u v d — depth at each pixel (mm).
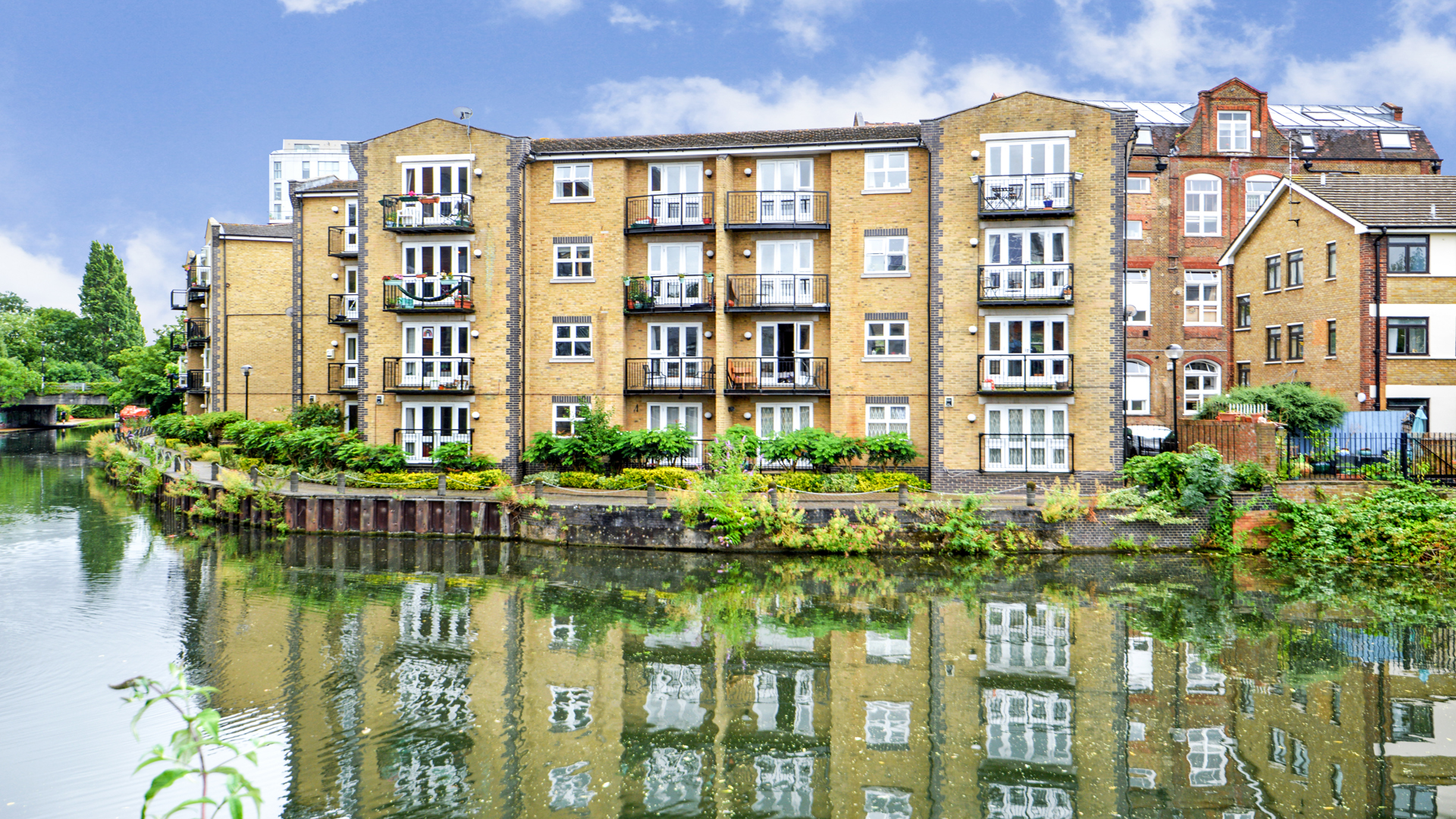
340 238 32125
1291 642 14570
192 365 44531
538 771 9992
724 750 10562
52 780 9859
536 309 27312
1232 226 33781
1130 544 20594
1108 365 24016
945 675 13141
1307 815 8938
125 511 28250
